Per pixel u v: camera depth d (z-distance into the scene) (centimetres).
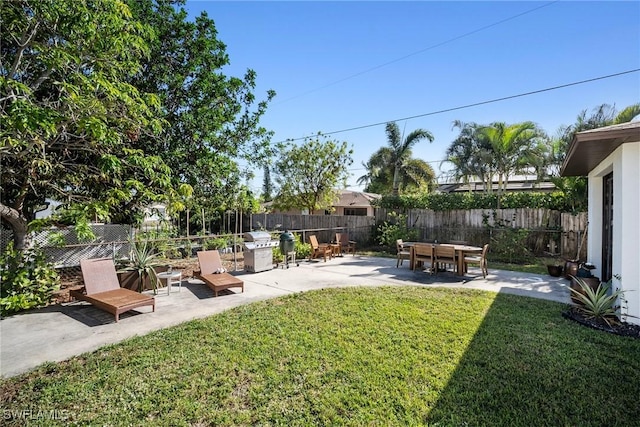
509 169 1488
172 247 1004
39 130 492
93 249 848
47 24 489
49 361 353
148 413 265
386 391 296
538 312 514
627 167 464
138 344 394
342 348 383
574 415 264
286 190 1817
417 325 458
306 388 302
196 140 855
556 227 1110
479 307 539
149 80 811
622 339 408
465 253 823
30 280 537
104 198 699
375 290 658
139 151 629
